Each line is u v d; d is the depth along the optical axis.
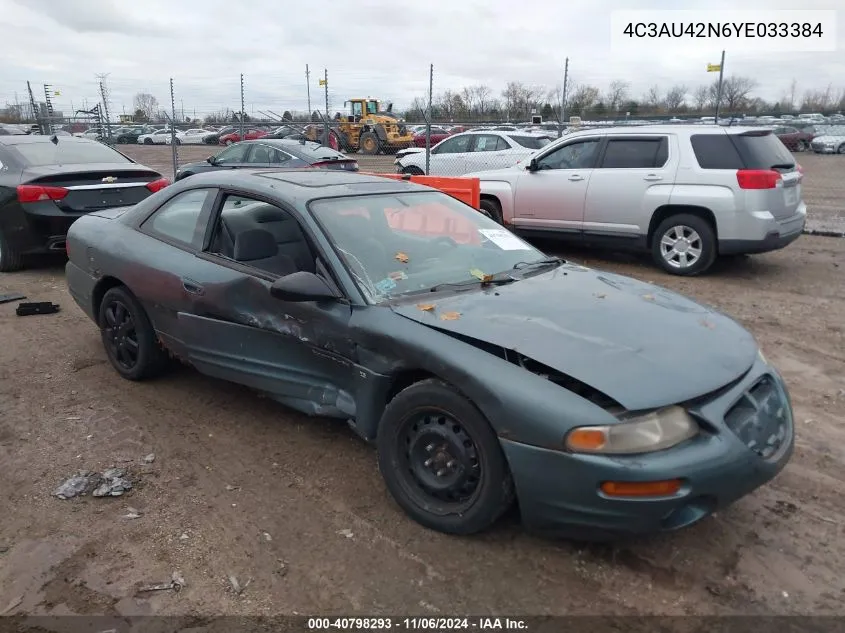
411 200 4.35
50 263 9.05
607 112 25.64
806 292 7.57
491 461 2.92
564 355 2.91
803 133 29.25
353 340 3.39
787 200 7.98
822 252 9.74
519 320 3.23
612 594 2.82
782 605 2.77
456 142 15.30
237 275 3.94
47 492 3.56
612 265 8.99
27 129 27.61
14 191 7.97
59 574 2.94
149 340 4.71
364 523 3.29
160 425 4.31
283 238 3.87
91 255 4.95
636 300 3.63
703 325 3.40
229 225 4.20
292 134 26.12
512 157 14.14
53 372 5.16
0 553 3.07
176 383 4.95
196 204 4.43
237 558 3.04
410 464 3.26
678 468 2.65
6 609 2.73
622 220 8.65
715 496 2.75
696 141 8.14
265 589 2.85
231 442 4.10
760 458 2.89
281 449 4.02
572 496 2.73
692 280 8.12
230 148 13.77
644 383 2.78
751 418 2.96
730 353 3.15
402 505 3.30
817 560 3.04
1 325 6.32
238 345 4.02
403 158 16.06
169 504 3.46
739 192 7.75
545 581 2.90
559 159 9.30
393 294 3.55
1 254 8.35
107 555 3.06
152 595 2.81
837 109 39.59
